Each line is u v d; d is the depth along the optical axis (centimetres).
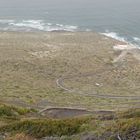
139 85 13862
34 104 10925
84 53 17575
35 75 14912
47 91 12950
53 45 18738
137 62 16412
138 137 2091
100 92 12975
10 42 19188
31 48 18150
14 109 5800
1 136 2752
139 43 19312
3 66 15800
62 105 10838
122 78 14700
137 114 3475
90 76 14950
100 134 2275
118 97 12312
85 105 10938
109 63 16350
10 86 13412
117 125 2323
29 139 2633
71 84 13988
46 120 2997
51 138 2527
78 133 2575
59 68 15700
